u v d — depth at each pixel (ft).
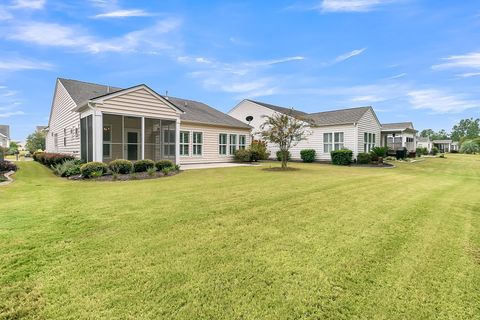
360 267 9.20
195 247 10.52
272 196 20.20
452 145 225.35
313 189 23.65
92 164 30.53
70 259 9.34
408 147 97.14
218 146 59.57
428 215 15.98
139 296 7.30
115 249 10.21
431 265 9.46
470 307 7.17
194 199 18.85
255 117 79.51
